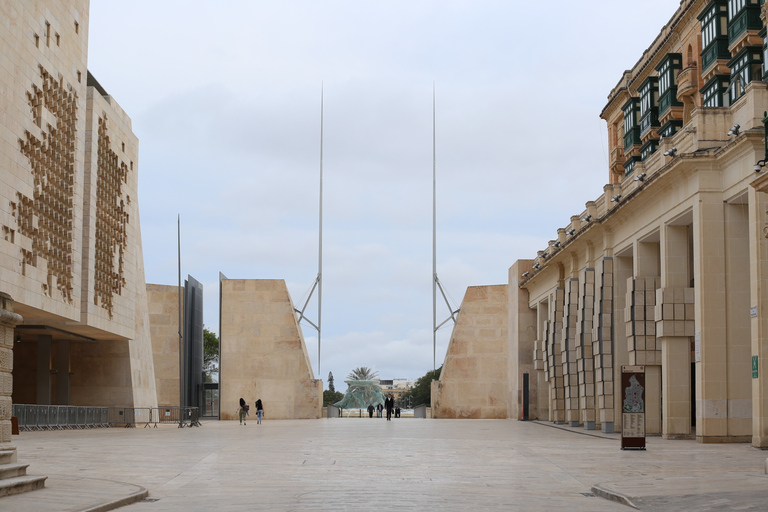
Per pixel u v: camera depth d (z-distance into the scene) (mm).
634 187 36156
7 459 14383
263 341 61969
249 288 62531
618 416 37500
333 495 13883
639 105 51812
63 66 42594
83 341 52312
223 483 15922
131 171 53625
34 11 39094
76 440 30828
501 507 12562
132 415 50531
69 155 43156
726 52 37531
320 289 65500
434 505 12641
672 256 31922
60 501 12398
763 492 13414
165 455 22828
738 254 28703
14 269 36594
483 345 62875
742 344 28453
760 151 26375
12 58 36688
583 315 41469
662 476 16859
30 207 38281
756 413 25641
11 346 14992
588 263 41781
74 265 43250
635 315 34438
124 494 13344
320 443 28609
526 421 54875
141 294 56375
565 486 15703
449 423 51562
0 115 35500
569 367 44844
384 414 103438
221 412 61250
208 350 106438
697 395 28844
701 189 28859
